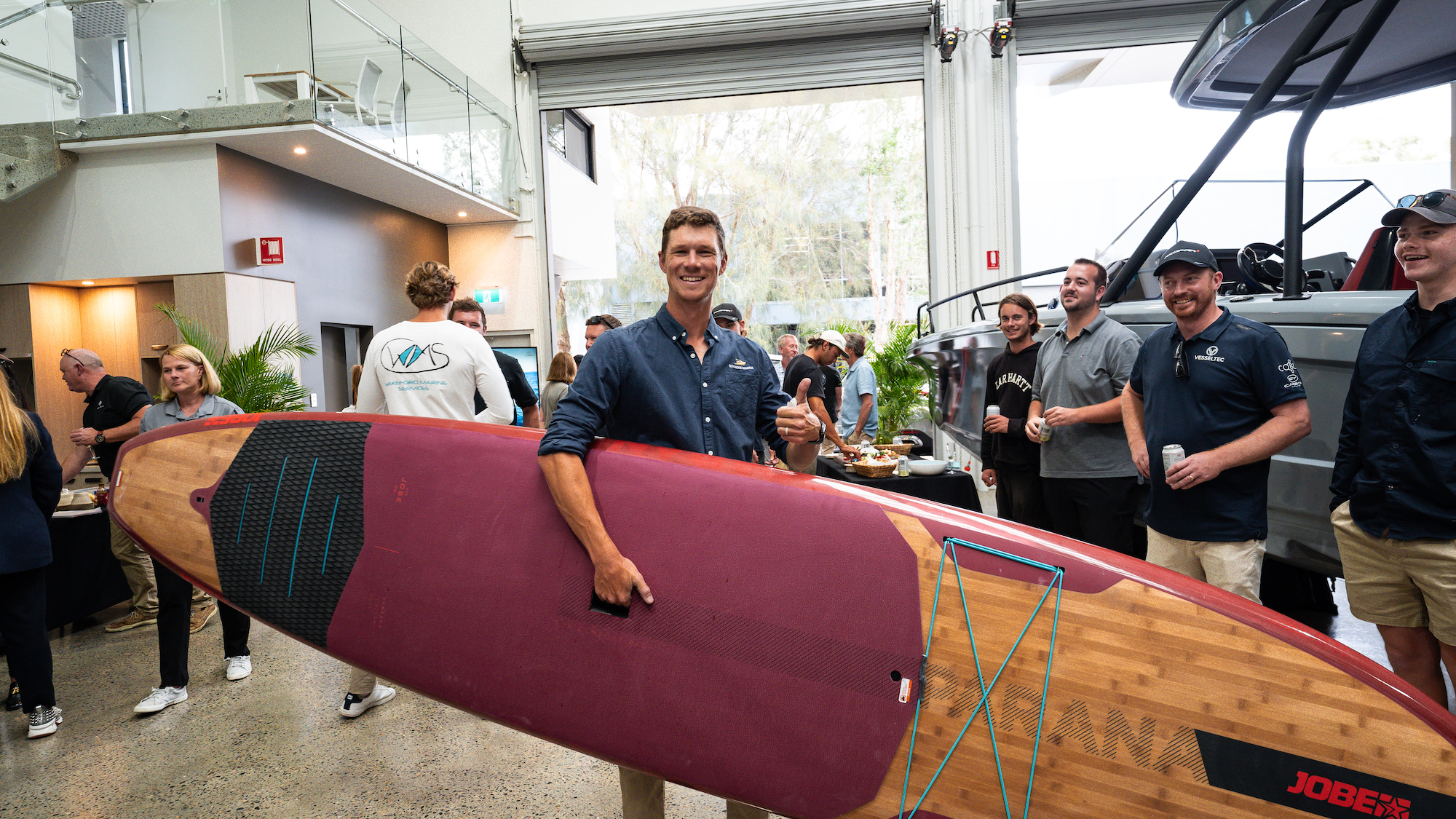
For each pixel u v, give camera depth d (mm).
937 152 7652
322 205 7035
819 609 1337
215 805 1913
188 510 1783
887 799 1287
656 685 1381
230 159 5988
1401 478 1635
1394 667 1733
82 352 3402
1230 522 1785
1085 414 2293
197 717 2449
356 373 3951
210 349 5312
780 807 1333
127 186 5926
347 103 6043
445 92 7465
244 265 6090
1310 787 1146
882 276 18328
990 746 1258
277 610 1672
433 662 1526
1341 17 2559
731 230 18797
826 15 7590
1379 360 1688
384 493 1624
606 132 13086
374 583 1593
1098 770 1217
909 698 1288
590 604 1424
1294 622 1241
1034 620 1281
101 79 5789
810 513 1374
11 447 2215
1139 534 3000
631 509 1408
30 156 5711
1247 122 2307
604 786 1970
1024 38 7379
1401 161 15164
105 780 2061
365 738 2275
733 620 1356
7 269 6035
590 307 19125
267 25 5621
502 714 1473
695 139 18547
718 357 1430
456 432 1626
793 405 1340
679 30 7863
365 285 7621
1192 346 1849
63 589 3328
